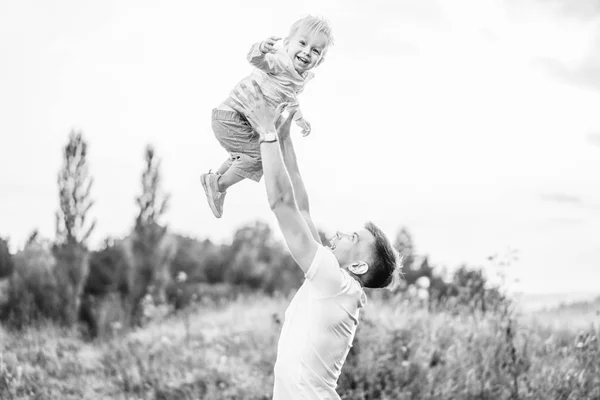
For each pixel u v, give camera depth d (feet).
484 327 27.94
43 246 39.73
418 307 31.42
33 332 34.40
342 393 24.36
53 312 37.35
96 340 35.14
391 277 13.20
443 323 28.71
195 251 55.21
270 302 41.16
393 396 24.39
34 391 27.25
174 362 29.45
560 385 24.70
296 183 13.66
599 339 27.27
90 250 44.24
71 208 44.24
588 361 25.55
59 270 38.42
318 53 12.94
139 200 48.91
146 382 27.55
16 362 29.32
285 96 12.73
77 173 44.50
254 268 55.72
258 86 12.26
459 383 24.95
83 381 28.45
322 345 12.34
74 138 44.75
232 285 55.06
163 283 43.11
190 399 26.53
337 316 12.37
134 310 39.91
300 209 13.66
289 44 13.00
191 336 32.81
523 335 27.45
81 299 39.11
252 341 31.04
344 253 13.05
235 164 12.96
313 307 12.37
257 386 26.73
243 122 12.57
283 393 12.50
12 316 35.86
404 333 27.55
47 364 29.99
